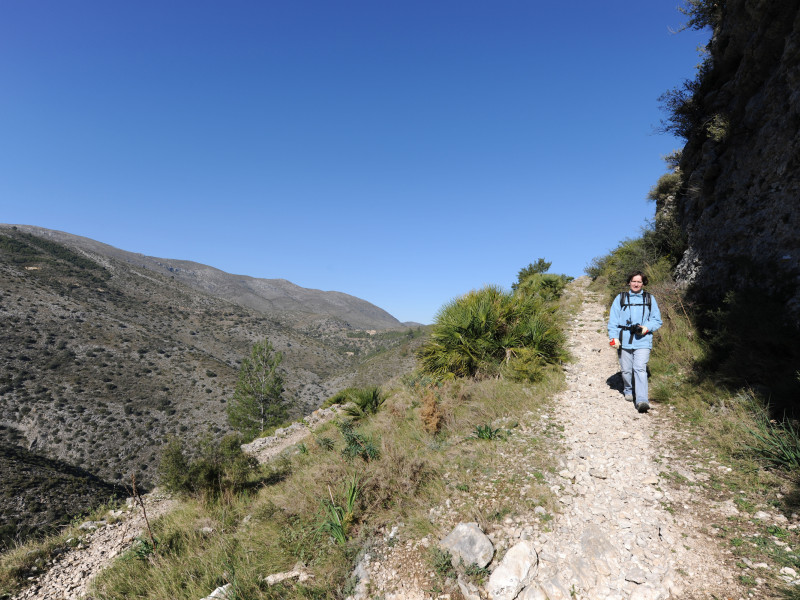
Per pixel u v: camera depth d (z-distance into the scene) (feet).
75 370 279.49
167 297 583.99
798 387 12.84
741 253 20.11
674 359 19.62
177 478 17.11
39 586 12.94
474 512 10.69
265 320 649.20
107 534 16.85
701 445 12.73
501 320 26.08
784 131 18.42
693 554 8.48
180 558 12.45
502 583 8.40
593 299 43.19
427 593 8.74
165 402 271.28
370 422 23.25
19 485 136.46
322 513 12.20
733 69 25.00
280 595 9.46
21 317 316.81
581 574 8.39
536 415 17.28
